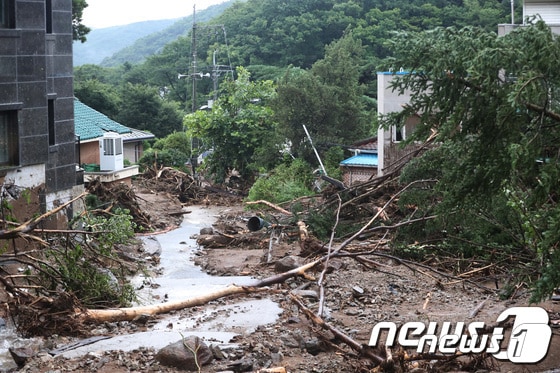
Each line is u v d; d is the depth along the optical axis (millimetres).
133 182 44906
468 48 10711
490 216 16391
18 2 20547
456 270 18578
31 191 21328
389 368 10594
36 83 21234
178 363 10875
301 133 41812
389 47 11258
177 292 17344
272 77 65312
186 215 37406
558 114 11281
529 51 10430
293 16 70625
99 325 13711
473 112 10961
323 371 10852
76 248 14977
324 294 15984
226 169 47562
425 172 19922
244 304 15438
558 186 11000
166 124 67125
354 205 24750
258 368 11016
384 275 18250
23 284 16078
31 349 11781
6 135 20484
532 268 14039
